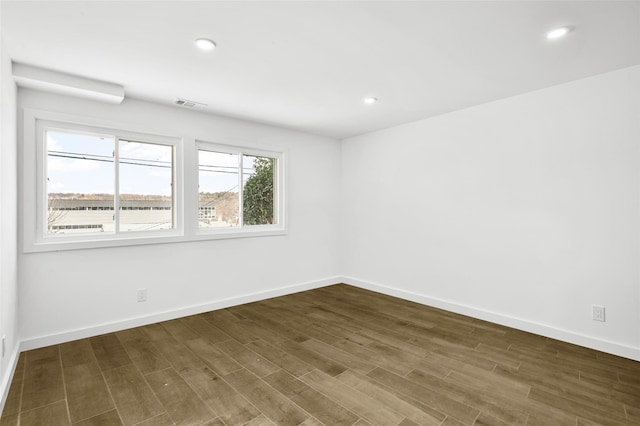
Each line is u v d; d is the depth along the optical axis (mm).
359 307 3840
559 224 2875
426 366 2393
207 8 1760
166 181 3479
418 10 1786
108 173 3100
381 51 2258
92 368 2340
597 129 2662
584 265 2740
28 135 2631
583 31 1991
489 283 3361
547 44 2158
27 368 2326
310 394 2031
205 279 3668
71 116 2828
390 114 3752
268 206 4363
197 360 2479
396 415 1821
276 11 1793
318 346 2746
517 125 3131
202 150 3740
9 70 2203
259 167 4270
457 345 2762
